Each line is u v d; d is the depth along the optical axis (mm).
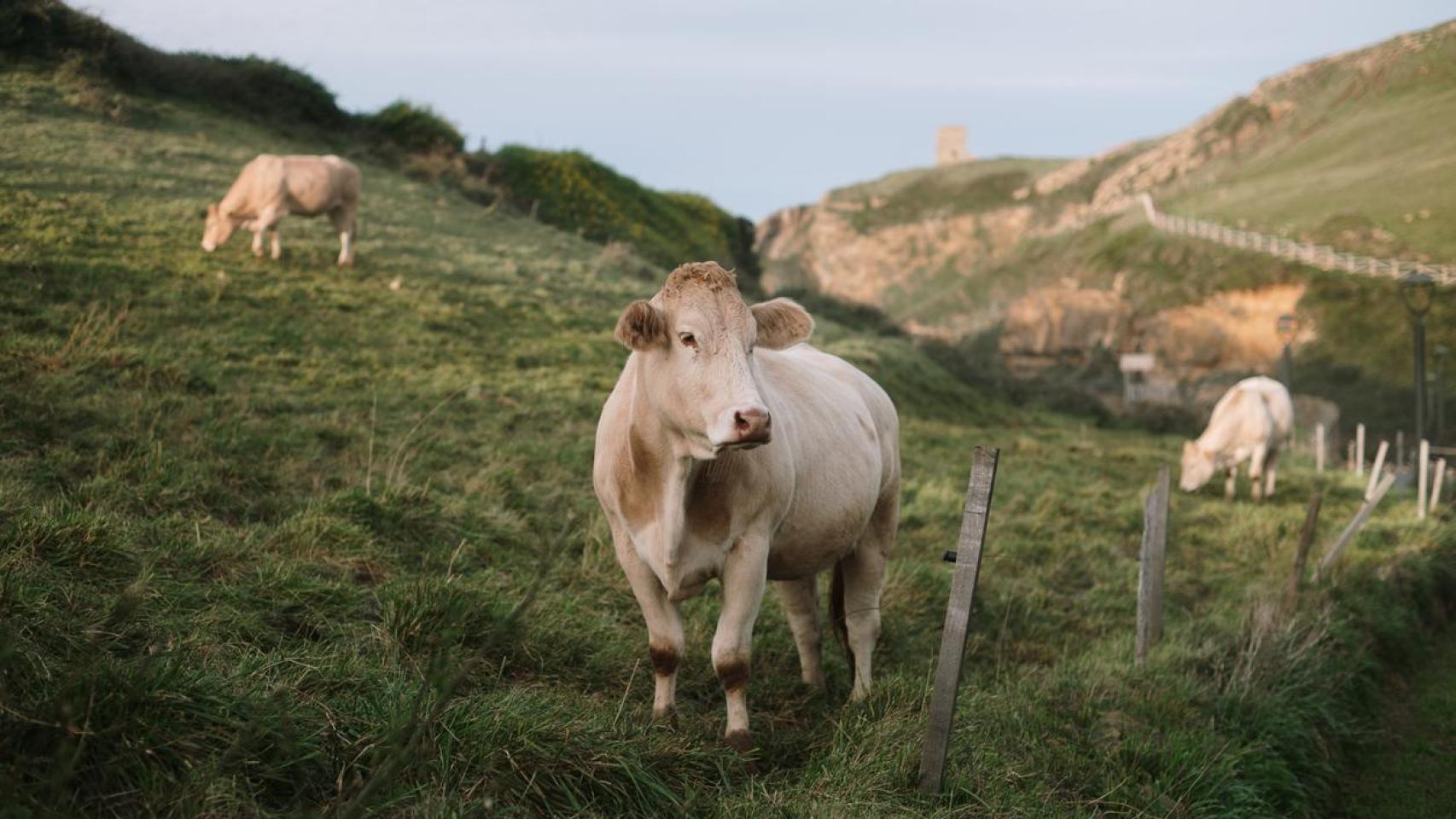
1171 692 6652
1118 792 5250
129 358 10047
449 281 18781
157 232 16438
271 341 12805
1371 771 7598
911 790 4523
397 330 14828
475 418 11469
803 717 5590
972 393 30328
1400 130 99625
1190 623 8633
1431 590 11914
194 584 5137
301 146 27734
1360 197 79375
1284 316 29656
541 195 34844
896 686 5484
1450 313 55250
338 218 17547
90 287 12773
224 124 26438
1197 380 61719
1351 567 11133
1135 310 74125
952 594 4512
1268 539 13070
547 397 13133
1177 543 12617
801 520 5250
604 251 27719
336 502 6855
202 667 3859
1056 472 17109
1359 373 53188
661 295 4461
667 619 4855
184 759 3352
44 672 3582
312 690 4148
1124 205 120812
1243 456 17125
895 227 196625
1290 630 8336
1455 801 7168
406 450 9359
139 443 7523
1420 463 17172
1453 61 116812
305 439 9133
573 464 10234
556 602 6223
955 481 14086
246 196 16359
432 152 32938
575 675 5430
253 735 3508
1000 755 5117
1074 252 110812
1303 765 6758
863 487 5605
